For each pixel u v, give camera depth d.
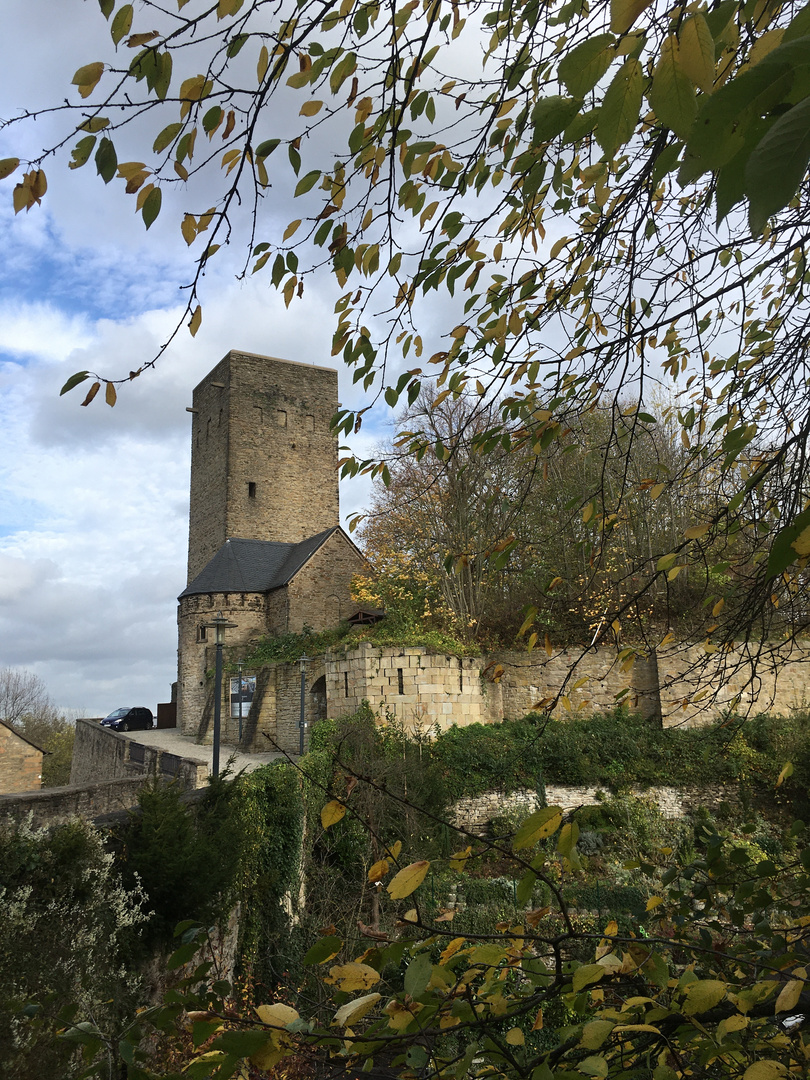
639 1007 1.88
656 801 17.97
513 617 22.11
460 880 13.13
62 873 6.60
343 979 1.57
